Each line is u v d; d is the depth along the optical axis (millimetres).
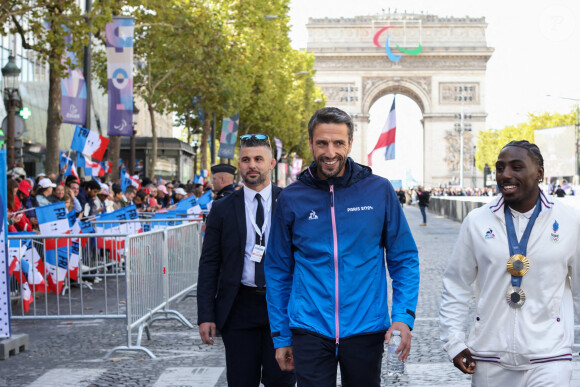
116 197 22016
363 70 110938
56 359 10266
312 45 111312
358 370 5004
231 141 44188
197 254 15992
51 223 13891
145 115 82688
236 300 6512
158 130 93188
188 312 13969
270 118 60969
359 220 5094
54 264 12031
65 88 23266
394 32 110500
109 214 17812
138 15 32969
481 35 109875
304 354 5012
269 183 6773
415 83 110625
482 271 5121
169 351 10680
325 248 5074
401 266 5223
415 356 9953
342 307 5023
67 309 13789
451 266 5301
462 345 5176
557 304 4977
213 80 38594
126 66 25062
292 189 5246
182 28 34500
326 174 5098
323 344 5004
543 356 4918
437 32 110375
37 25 21625
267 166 6703
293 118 71875
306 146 86500
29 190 18281
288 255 5305
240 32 41469
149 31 35500
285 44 58281
